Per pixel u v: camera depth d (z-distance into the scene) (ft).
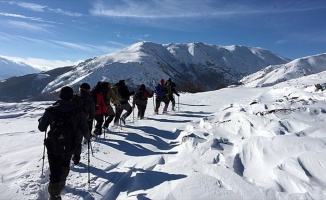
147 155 26.55
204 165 20.15
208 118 37.11
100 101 32.01
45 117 17.29
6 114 57.82
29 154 26.04
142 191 18.15
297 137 21.61
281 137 21.95
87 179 20.34
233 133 29.55
